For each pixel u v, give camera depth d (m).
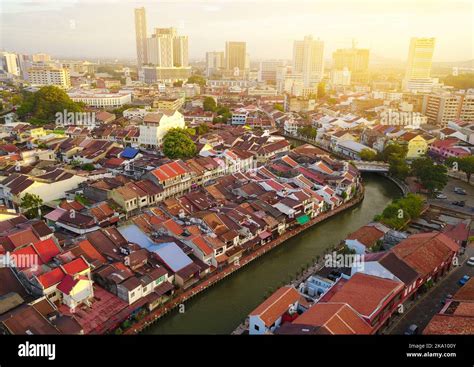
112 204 97.81
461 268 82.50
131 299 65.56
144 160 135.62
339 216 114.31
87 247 75.19
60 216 91.88
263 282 80.06
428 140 181.88
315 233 102.69
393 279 66.31
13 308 59.00
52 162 133.50
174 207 95.81
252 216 93.88
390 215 99.94
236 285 79.12
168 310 68.25
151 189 106.38
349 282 66.69
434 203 119.50
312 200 107.44
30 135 160.25
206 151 149.38
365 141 192.25
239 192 109.44
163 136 167.62
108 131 176.00
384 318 60.94
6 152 135.50
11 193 102.44
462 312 59.59
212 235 82.94
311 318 57.22
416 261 72.19
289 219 100.25
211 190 108.06
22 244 73.94
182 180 114.62
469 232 97.69
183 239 81.19
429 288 74.25
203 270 77.06
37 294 64.06
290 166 135.88
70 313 62.41
